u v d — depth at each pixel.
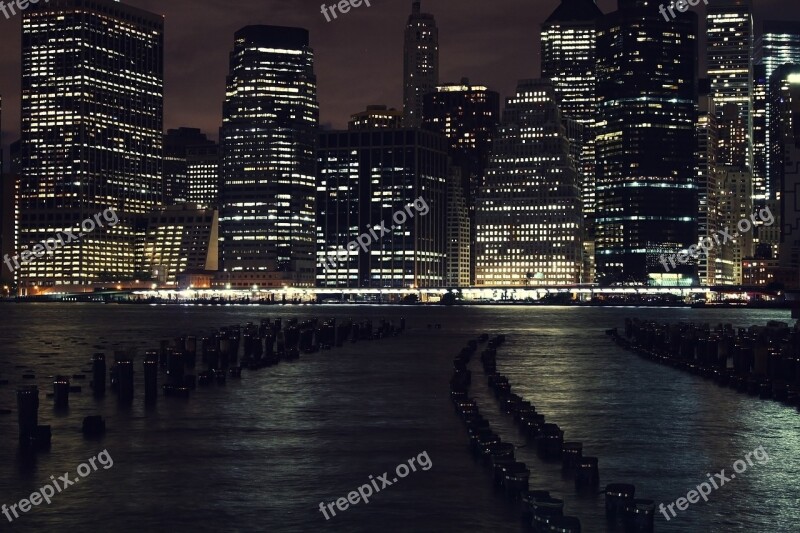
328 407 85.31
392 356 143.38
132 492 54.69
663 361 130.38
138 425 75.12
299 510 51.41
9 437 69.44
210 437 70.25
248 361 120.75
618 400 91.06
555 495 53.66
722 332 152.38
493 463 57.56
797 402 87.88
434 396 93.31
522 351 156.75
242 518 50.06
